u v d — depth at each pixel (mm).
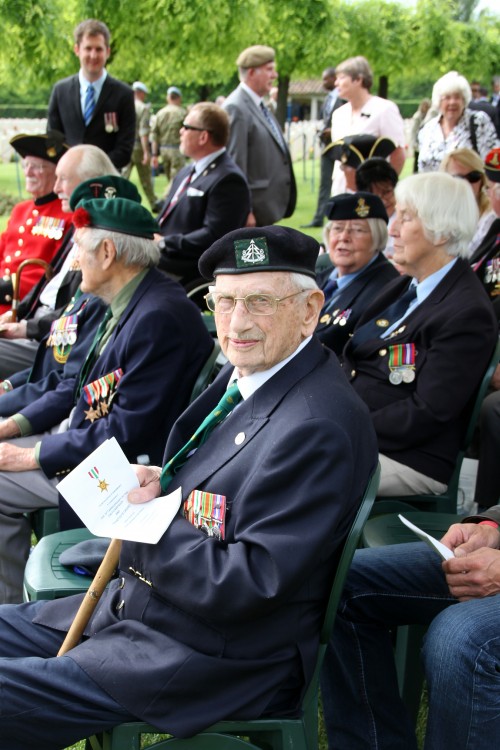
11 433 3303
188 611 1870
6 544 3086
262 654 1857
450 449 3025
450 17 15523
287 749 1872
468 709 1936
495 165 3752
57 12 9312
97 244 3023
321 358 2006
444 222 2990
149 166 13812
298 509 1782
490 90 19250
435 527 2746
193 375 3018
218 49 10062
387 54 14648
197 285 5055
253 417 1961
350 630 2309
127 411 2934
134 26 9305
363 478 1885
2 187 15445
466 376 2936
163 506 2004
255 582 1764
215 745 1872
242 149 6742
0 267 4875
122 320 3035
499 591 2090
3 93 28984
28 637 2162
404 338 3084
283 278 1932
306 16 11836
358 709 2320
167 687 1837
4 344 4262
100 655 1905
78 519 2965
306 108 39500
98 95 6797
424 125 6508
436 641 2008
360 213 3586
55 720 1865
